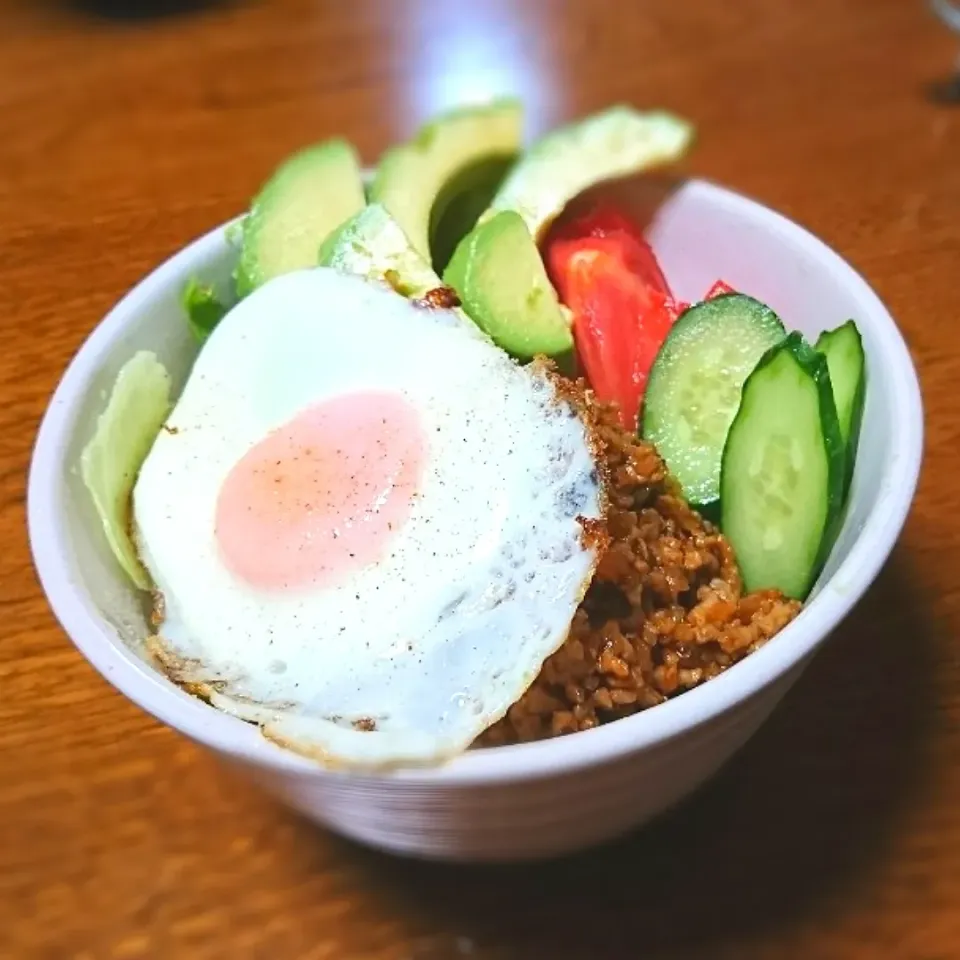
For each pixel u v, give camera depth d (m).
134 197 0.40
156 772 0.26
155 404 0.26
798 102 0.42
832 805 0.24
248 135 0.43
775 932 0.22
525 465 0.22
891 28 0.45
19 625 0.28
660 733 0.18
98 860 0.24
